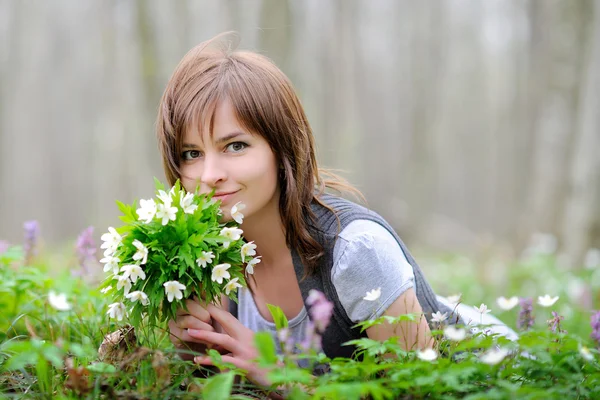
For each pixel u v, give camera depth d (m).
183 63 2.82
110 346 2.71
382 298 2.72
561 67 11.68
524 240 12.51
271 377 1.94
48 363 2.58
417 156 25.70
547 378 2.29
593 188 9.43
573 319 4.93
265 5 12.36
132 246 2.46
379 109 37.94
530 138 19.42
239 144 2.68
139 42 13.05
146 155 13.02
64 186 43.09
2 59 33.50
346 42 29.09
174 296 2.49
